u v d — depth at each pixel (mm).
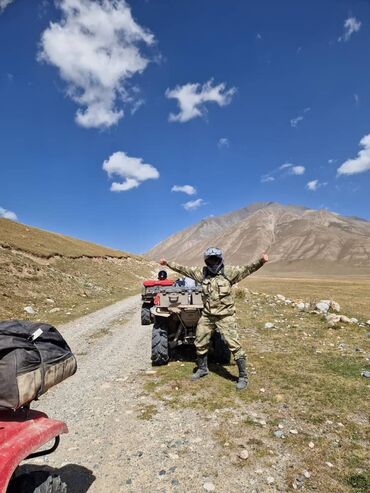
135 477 4578
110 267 60688
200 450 5137
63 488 3354
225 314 7602
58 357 3502
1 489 2570
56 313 20250
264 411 6309
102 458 5047
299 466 4688
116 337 13586
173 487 4344
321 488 4250
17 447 2877
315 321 14109
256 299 22641
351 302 30281
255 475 4523
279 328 13070
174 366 9125
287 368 8508
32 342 3373
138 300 28594
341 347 10227
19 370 3000
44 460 5023
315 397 6797
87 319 18141
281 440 5332
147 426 5949
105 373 9031
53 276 31859
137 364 9672
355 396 6777
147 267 89812
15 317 18688
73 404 7102
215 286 7582
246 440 5355
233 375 8195
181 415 6281
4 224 54344
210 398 6938
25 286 25828
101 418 6363
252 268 7469
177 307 8688
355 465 4680
